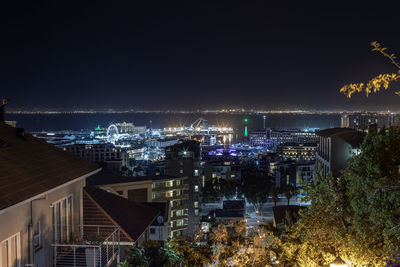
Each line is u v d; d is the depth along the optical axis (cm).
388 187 1396
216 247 2662
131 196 7831
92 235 2175
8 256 1548
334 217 2020
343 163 5381
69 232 2195
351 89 1159
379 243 1535
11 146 1938
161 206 6106
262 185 14962
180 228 10488
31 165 1836
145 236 3309
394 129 1565
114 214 2625
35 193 1573
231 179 18838
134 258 2627
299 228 2144
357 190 1598
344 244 1800
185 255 2727
